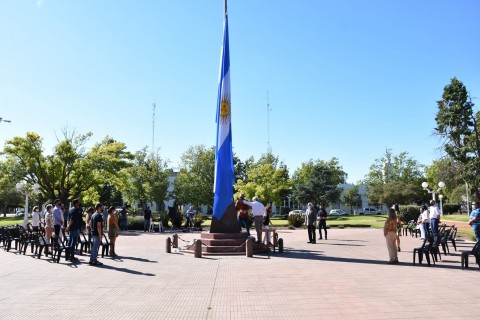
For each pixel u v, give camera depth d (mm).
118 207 61781
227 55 16703
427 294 7832
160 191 46125
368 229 29391
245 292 8125
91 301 7371
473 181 42875
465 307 6820
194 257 13625
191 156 50156
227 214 15633
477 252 10867
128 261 12719
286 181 43469
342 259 13078
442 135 46562
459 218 38062
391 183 58844
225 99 16453
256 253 14711
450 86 45719
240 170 65438
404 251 15234
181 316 6395
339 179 75562
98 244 11977
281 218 55625
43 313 6555
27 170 30828
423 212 17203
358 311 6609
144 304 7156
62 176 32281
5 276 9969
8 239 15945
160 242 19891
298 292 8102
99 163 32750
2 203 66188
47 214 14680
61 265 11859
